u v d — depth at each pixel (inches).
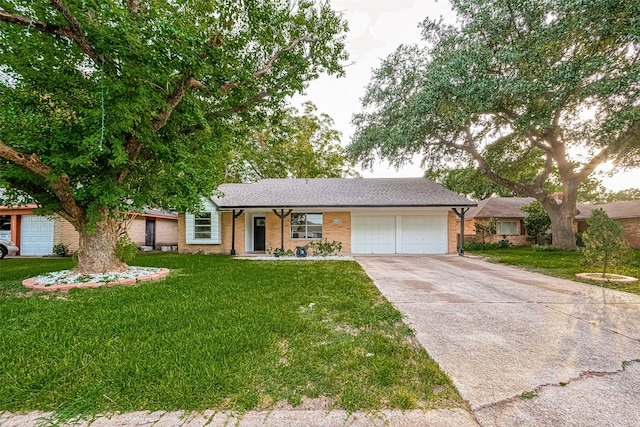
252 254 524.4
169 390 81.7
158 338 119.2
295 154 967.0
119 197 243.1
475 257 463.2
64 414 73.9
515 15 447.2
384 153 573.3
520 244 745.6
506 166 656.4
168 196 276.5
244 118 346.6
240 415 73.7
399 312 158.7
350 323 143.1
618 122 370.0
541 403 78.4
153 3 206.5
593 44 398.0
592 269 299.1
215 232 549.6
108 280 229.6
